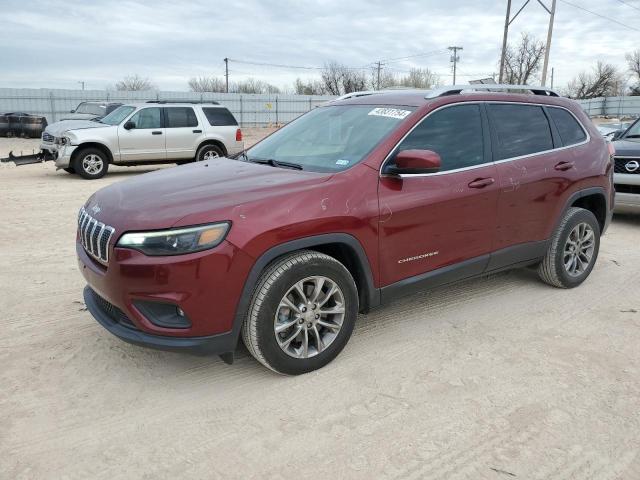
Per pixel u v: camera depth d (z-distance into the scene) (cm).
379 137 383
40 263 573
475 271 429
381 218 359
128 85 7231
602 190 520
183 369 358
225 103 4331
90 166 1255
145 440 286
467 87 438
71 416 304
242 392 331
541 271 503
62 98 3594
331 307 354
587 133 520
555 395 331
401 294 388
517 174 439
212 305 306
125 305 311
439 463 270
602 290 512
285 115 4603
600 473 264
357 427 298
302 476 260
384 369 359
